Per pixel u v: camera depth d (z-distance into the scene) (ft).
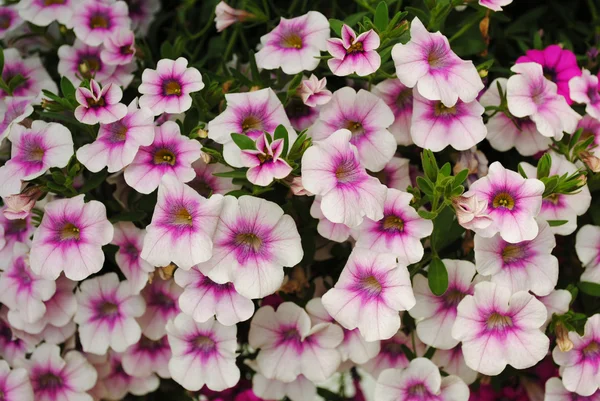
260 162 1.28
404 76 1.33
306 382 1.45
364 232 1.32
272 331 1.41
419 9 1.47
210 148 1.39
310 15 1.42
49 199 1.45
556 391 1.40
